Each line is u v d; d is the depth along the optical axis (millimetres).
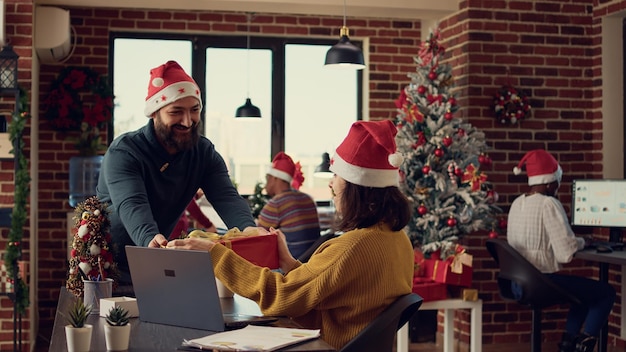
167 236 3205
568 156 6312
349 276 2354
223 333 2172
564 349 5012
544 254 5047
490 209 5562
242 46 7543
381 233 2436
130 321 2389
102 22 7172
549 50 6258
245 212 3164
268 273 2373
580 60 6332
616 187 5539
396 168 2512
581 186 5691
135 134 2977
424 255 5430
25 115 5668
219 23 7375
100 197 3102
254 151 7621
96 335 2189
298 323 2492
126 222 2762
